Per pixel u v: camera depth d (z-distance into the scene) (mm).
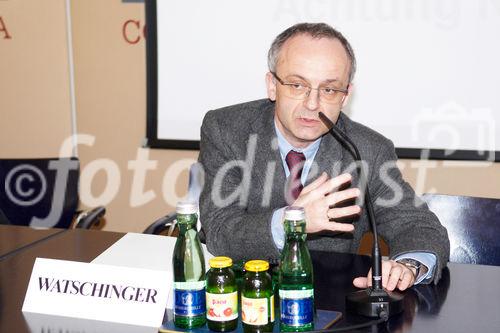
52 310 1251
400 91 2939
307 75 1607
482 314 1232
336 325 1174
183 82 3203
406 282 1355
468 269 1521
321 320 1185
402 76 2930
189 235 1183
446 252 1514
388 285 1343
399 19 2904
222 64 3143
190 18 3154
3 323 1208
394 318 1214
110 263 1481
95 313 1225
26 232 1869
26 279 1451
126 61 3307
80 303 1239
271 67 1721
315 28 1649
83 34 3348
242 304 1115
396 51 2924
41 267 1281
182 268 1172
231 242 1560
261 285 1098
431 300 1313
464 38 2838
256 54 3092
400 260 1454
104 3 3297
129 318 1199
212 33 3137
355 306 1226
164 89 3232
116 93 3342
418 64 2906
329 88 1618
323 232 1742
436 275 1426
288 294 1107
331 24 2982
